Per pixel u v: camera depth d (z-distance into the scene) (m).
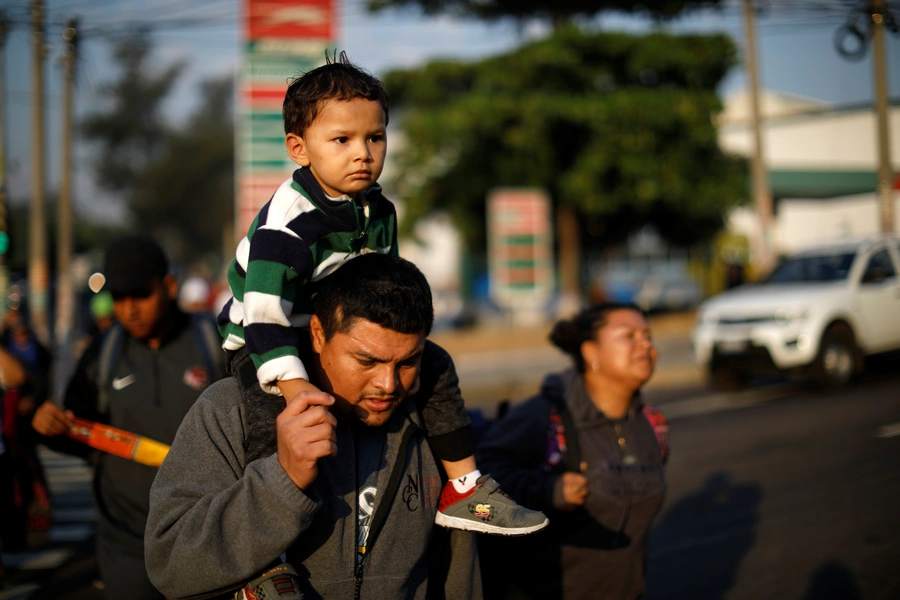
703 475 6.28
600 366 3.01
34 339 6.87
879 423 7.21
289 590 1.66
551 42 22.11
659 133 22.27
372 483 1.84
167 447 3.26
